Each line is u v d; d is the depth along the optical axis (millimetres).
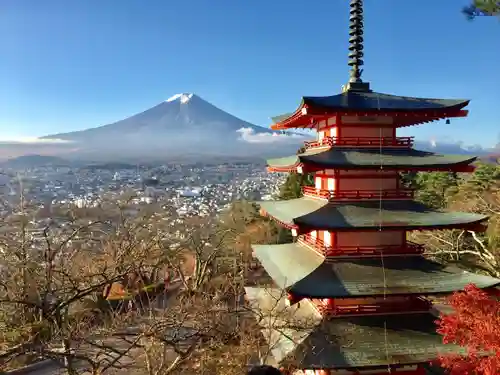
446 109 18234
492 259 34781
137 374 18375
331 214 18172
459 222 17766
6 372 21469
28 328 17281
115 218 27391
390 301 18516
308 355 16312
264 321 19234
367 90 20234
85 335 18125
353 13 20688
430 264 18719
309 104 17938
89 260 26406
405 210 18766
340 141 19078
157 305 28484
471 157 18125
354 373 17672
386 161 18203
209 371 16797
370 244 18828
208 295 24203
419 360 16234
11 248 22594
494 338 12648
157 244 28172
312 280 17359
